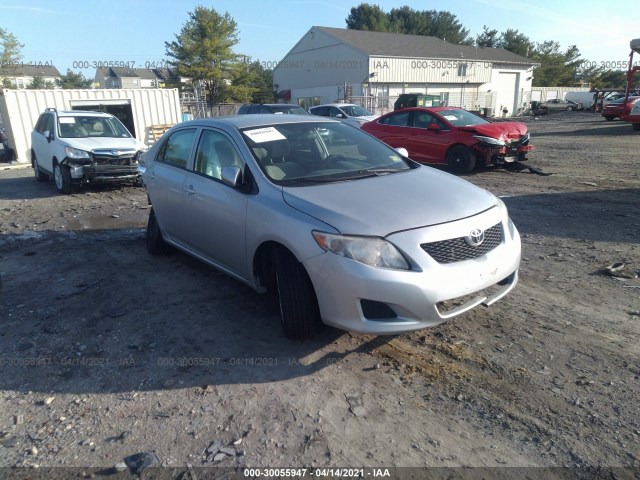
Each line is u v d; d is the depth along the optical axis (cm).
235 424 285
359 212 330
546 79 6744
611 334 367
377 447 264
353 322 320
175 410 299
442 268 315
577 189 877
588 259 524
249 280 405
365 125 1306
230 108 3747
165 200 516
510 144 1062
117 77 7550
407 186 379
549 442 262
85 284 508
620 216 683
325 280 322
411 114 1205
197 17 4397
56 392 322
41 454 267
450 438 269
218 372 338
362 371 334
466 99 4466
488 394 304
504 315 403
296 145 437
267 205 365
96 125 1142
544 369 326
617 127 2262
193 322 412
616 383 308
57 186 1083
